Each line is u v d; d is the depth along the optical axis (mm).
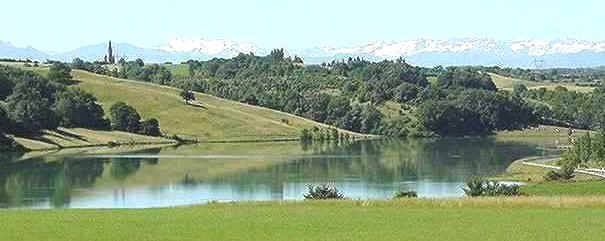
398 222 61594
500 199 71625
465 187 133500
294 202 74562
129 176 150625
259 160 186500
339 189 131750
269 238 55156
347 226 59812
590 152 163125
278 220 62688
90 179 145625
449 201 71500
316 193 95750
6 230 57562
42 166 167125
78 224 60500
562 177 144000
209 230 58094
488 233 56469
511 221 61375
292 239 54844
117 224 60562
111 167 166500
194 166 170375
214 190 130750
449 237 55219
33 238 54594
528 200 70625
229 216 65000
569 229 57625
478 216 64250
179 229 58438
